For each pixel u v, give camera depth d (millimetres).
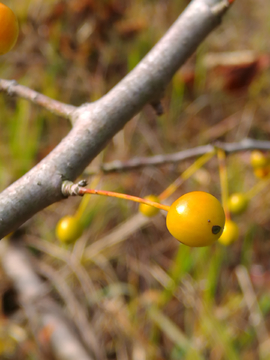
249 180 402
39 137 414
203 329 317
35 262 362
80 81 448
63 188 152
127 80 169
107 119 163
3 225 149
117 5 455
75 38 448
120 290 347
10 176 384
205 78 461
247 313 340
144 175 405
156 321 321
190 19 175
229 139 447
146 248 375
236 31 503
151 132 430
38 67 443
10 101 428
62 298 352
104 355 319
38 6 452
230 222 203
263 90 460
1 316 332
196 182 405
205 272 345
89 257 360
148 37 463
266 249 378
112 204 384
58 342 310
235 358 301
